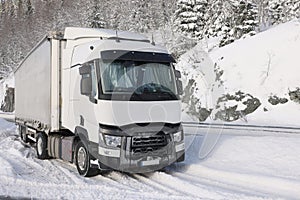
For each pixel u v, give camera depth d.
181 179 7.80
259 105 27.64
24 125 14.01
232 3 42.44
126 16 54.16
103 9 58.69
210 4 46.88
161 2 52.19
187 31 44.66
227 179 7.89
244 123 23.50
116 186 7.33
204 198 6.36
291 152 9.70
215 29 46.44
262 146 10.61
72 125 8.83
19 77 15.27
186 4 45.72
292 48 31.67
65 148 9.27
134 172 7.73
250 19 41.94
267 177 7.55
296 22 36.56
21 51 68.31
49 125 9.66
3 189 7.08
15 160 10.43
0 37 76.19
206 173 8.45
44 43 10.25
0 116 36.31
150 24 48.09
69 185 7.39
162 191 6.89
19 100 15.21
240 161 9.27
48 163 10.04
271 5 57.94
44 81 10.19
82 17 64.25
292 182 7.14
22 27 76.94
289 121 24.39
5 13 87.94
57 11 74.31
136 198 6.37
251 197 6.40
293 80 28.25
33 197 6.53
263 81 29.31
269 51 32.38
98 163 7.65
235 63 32.47
